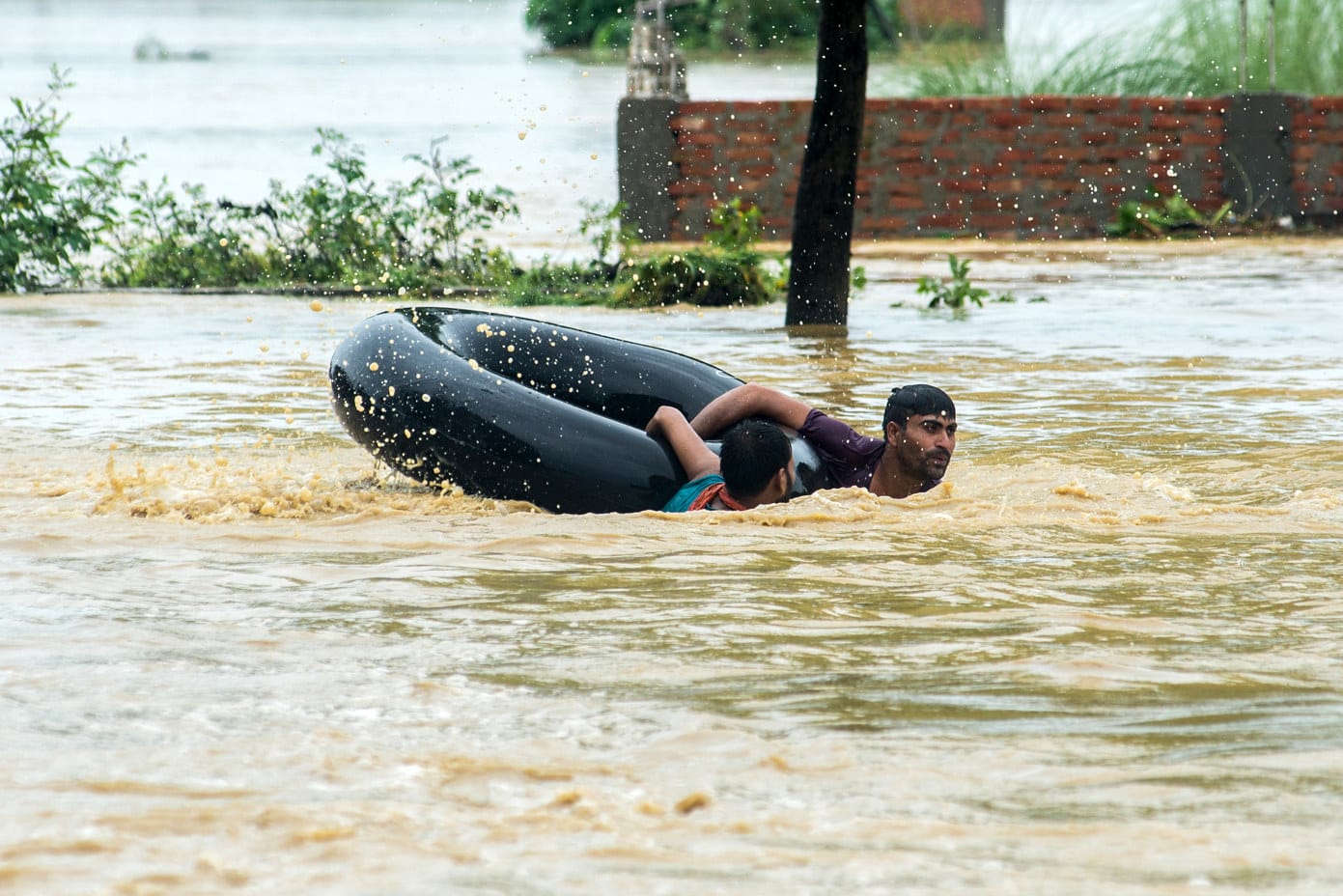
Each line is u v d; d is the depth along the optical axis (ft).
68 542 45.42
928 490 51.85
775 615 36.65
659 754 26.99
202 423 68.59
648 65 166.71
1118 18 195.83
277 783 25.57
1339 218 170.71
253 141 230.89
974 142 168.86
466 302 123.95
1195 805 24.50
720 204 162.81
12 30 620.49
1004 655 33.19
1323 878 21.61
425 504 51.67
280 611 37.29
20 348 94.48
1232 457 59.26
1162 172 170.09
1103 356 89.86
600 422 52.01
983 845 22.91
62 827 23.56
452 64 420.77
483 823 23.82
